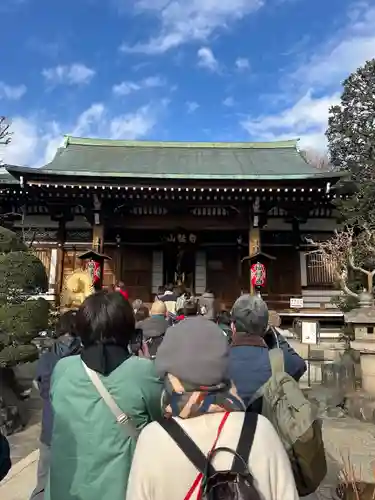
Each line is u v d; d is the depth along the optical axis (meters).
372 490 4.15
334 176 17.16
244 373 2.81
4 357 7.55
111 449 2.26
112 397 2.32
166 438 1.70
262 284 16.98
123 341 2.48
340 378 9.96
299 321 16.33
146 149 26.05
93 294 2.64
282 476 1.71
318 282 19.77
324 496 4.52
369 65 29.84
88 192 18.22
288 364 3.30
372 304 10.00
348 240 17.31
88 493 2.21
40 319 8.17
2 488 5.06
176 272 20.05
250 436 1.71
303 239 20.17
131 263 20.64
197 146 26.53
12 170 17.19
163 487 1.63
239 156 24.70
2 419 7.71
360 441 7.12
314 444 2.27
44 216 20.39
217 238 20.70
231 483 1.56
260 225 19.41
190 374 1.79
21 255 8.17
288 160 23.72
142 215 19.39
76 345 3.52
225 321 6.80
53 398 2.43
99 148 25.73
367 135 27.20
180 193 17.98
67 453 2.29
